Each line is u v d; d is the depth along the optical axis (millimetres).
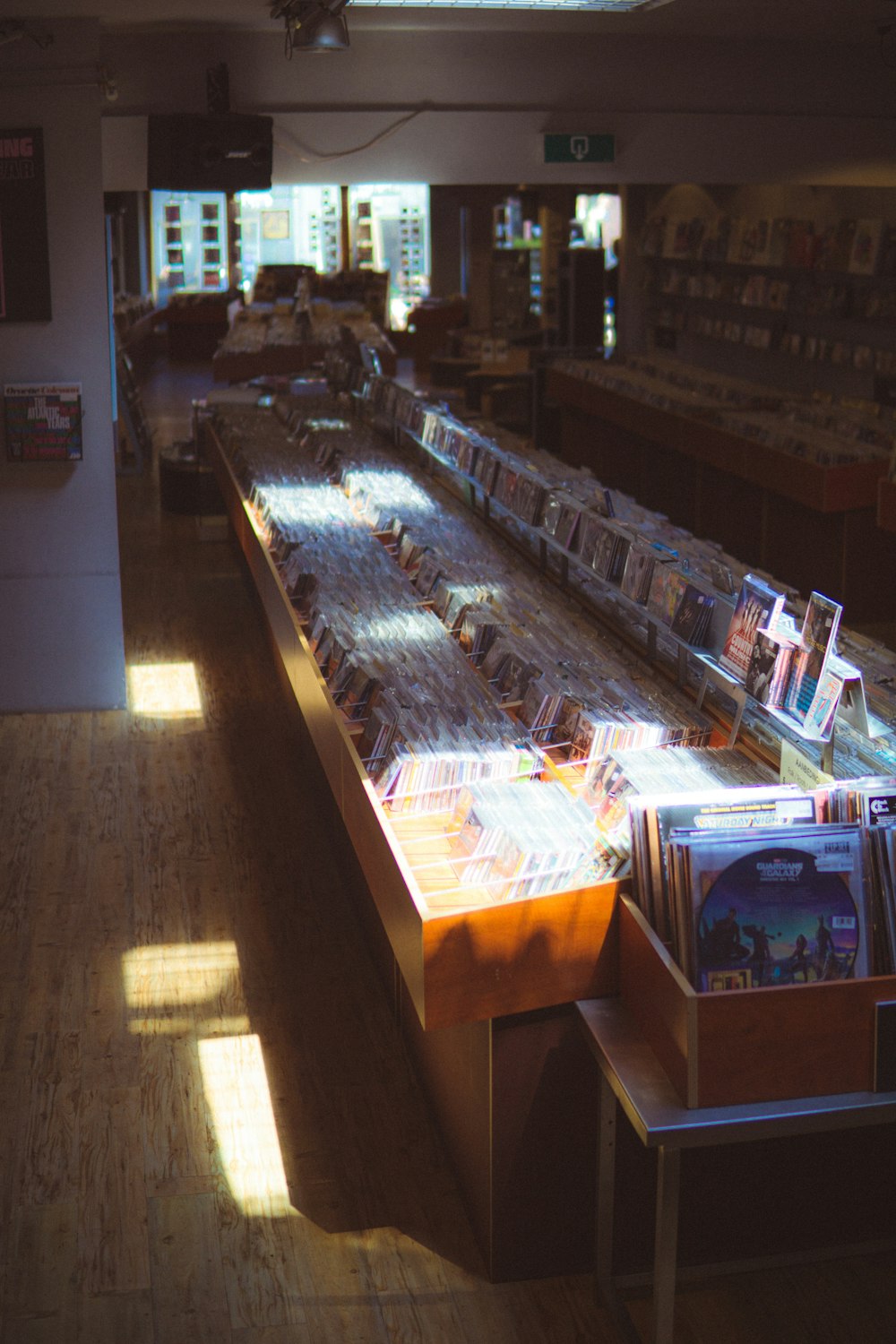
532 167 8008
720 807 3025
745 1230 3312
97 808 5895
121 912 5016
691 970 2859
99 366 6703
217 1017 4375
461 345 21000
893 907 2912
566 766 3770
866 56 8320
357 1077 4078
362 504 6977
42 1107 3904
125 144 7520
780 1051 2770
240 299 24828
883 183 8562
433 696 4145
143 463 13297
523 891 3098
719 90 8148
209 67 7438
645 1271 3281
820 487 8398
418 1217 3498
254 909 5059
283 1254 3357
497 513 6676
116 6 6125
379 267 27562
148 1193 3566
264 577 6387
